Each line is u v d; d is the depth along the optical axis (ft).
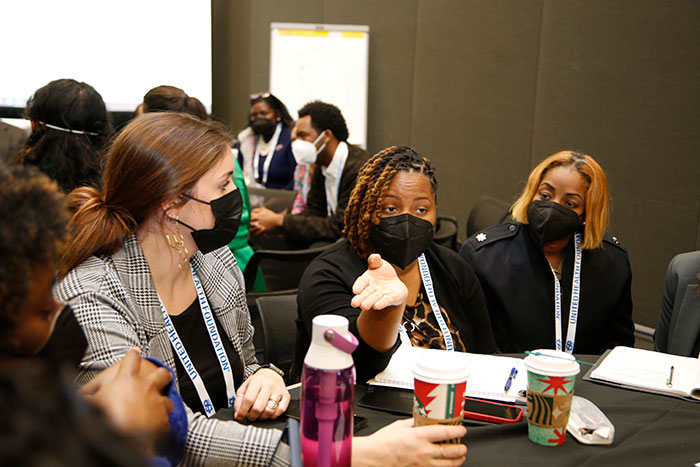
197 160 4.18
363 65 16.22
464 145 15.51
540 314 6.69
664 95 12.06
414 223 5.11
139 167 4.07
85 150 6.82
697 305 5.98
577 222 6.46
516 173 14.67
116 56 15.99
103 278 3.95
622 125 12.73
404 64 16.20
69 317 3.04
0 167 1.90
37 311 1.98
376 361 4.31
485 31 14.71
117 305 3.92
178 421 2.80
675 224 12.12
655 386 4.31
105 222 4.05
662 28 11.95
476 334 5.92
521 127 14.46
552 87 13.78
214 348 4.66
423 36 15.80
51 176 6.68
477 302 5.89
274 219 10.94
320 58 16.30
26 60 14.84
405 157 5.28
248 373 4.94
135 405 2.38
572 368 3.43
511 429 3.65
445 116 15.74
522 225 7.03
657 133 12.23
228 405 4.67
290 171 15.61
